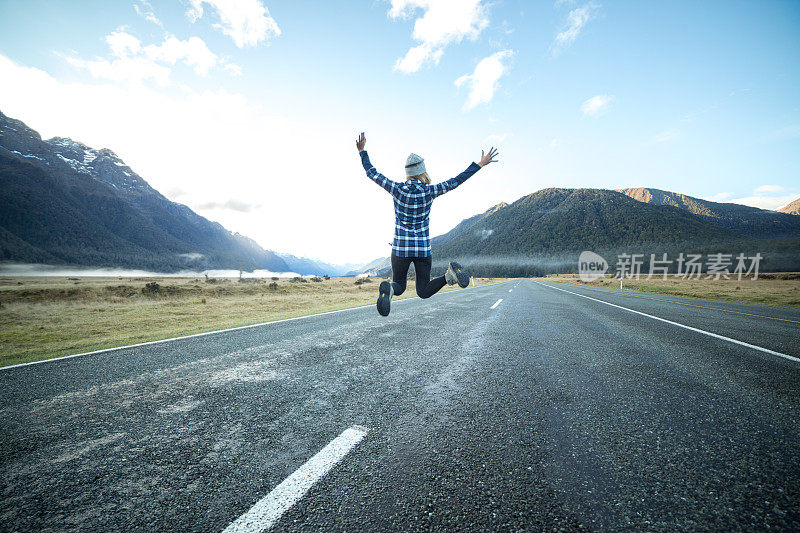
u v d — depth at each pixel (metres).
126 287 24.02
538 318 7.28
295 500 1.43
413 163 3.05
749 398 2.62
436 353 4.10
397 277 3.08
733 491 1.47
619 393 2.72
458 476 1.58
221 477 1.60
